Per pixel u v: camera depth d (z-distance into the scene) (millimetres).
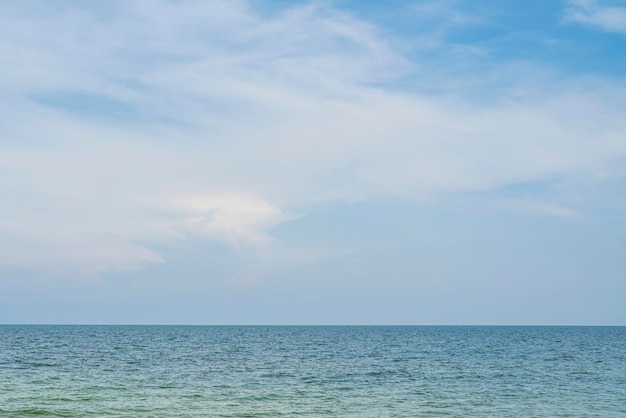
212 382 49594
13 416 33031
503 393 44188
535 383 50500
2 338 134625
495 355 88250
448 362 73812
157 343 121312
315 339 155625
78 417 33062
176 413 34656
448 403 39375
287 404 38438
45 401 38094
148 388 45062
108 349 95438
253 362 71625
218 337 166250
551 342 139500
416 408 37344
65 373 55156
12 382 47500
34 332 195125
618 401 40562
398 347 113000
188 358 77188
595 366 68188
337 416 34438
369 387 47281
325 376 55438
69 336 158125
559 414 35625
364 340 149625
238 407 37031
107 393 42062
